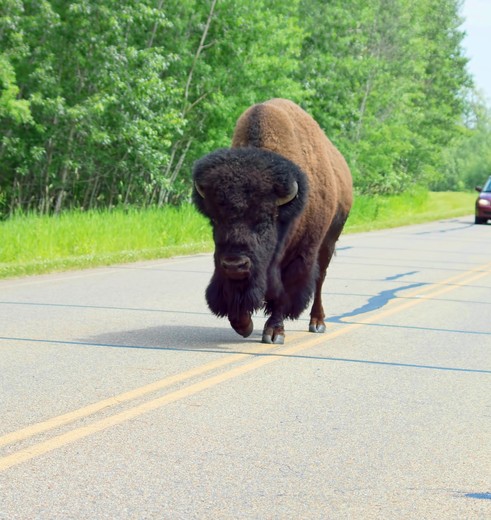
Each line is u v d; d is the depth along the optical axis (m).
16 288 23.73
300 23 63.38
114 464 9.27
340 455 9.81
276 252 14.94
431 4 100.94
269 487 8.72
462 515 8.12
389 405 12.06
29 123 41.88
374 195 78.12
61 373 13.44
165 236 38.31
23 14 41.12
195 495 8.44
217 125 49.91
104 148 44.66
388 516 8.05
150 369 13.84
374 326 18.91
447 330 18.59
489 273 30.02
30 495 8.32
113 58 41.19
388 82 75.81
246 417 11.23
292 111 17.25
